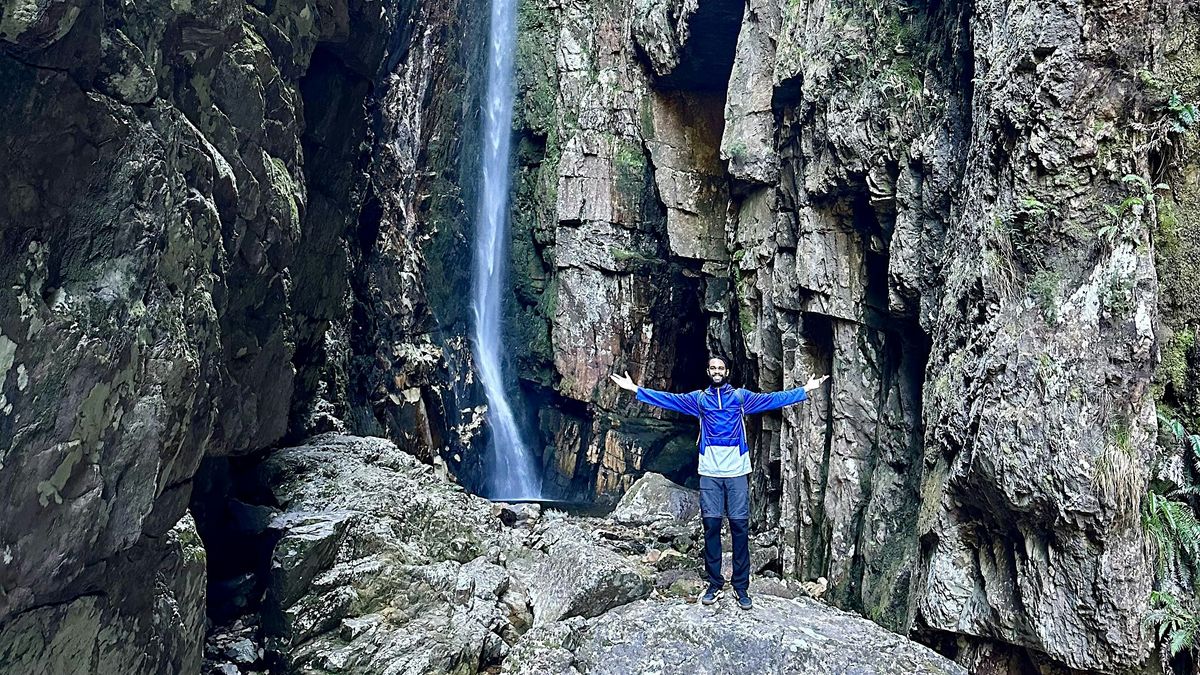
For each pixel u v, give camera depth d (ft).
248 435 20.31
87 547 10.37
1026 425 17.06
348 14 25.84
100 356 10.14
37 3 8.21
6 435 8.89
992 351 18.16
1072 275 17.33
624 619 19.83
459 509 27.71
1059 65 17.22
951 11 23.62
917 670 17.93
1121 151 17.10
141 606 12.39
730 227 41.09
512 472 59.88
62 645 10.42
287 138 21.35
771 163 35.29
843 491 28.02
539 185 60.34
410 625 20.39
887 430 26.53
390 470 27.66
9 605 9.26
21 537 9.25
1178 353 17.39
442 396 51.72
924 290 23.80
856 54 27.20
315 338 31.09
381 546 22.33
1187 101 17.08
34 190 9.25
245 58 17.90
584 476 57.47
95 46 9.71
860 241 28.68
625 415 55.42
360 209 38.24
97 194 10.31
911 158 24.48
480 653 20.31
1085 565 16.29
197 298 12.98
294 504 23.20
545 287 60.54
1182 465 17.07
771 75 35.32
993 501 18.17
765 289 35.96
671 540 36.04
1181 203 17.38
